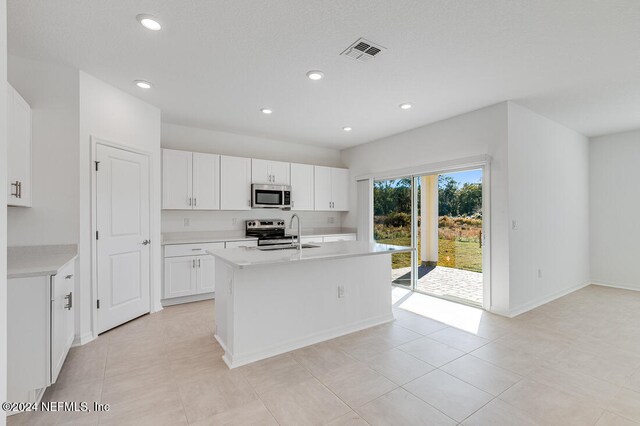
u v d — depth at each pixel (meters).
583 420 1.79
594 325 3.28
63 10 2.00
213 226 4.82
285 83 3.11
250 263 2.24
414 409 1.89
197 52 2.52
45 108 2.66
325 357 2.58
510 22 2.12
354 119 4.22
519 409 1.89
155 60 2.65
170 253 3.93
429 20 2.10
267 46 2.44
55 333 2.02
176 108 3.81
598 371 2.33
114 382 2.19
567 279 4.61
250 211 5.14
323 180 5.63
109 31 2.23
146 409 1.89
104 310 3.04
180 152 4.20
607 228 5.05
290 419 1.80
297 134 5.01
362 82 3.08
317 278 2.91
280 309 2.68
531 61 2.65
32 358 1.90
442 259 4.43
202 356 2.59
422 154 4.52
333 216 6.09
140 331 3.11
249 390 2.10
